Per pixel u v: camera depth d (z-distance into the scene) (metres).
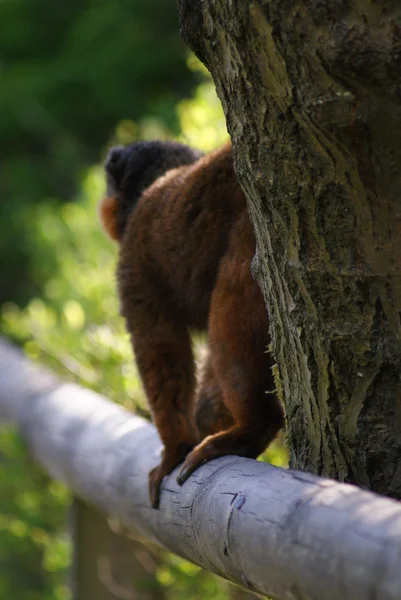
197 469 6.49
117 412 9.27
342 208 4.99
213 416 7.86
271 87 4.88
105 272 14.36
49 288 17.66
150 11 31.41
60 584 13.30
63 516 13.46
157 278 7.71
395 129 4.62
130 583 10.12
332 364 5.36
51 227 19.55
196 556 6.09
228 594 10.38
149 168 9.03
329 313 5.28
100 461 8.55
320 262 5.17
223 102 5.34
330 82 4.61
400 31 4.43
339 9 4.48
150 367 7.77
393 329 5.14
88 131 31.45
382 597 3.96
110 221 9.27
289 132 4.94
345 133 4.68
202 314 7.63
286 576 4.54
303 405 5.73
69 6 33.69
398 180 4.78
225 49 5.09
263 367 6.64
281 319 5.63
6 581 15.57
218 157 6.98
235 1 4.83
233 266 6.55
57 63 31.50
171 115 17.62
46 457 11.02
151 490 7.01
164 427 7.51
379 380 5.27
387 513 4.23
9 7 33.53
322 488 4.69
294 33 4.64
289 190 5.10
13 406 12.91
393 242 4.95
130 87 30.75
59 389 11.55
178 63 30.42
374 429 5.36
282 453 9.80
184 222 7.19
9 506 13.98
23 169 31.48
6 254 30.34
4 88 31.53
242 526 5.05
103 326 13.28
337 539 4.27
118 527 10.11
